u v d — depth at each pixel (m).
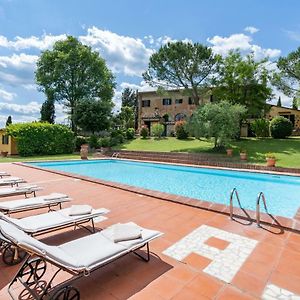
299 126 26.98
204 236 4.09
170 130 29.86
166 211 5.44
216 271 3.05
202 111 17.11
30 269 2.80
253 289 2.71
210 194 9.16
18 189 5.86
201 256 3.42
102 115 25.42
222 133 16.38
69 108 31.28
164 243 3.81
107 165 16.75
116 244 2.96
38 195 6.94
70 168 15.34
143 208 5.66
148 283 2.80
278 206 7.55
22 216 5.04
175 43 20.95
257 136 22.86
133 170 14.73
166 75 22.20
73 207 4.21
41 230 3.35
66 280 2.81
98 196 6.79
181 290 2.68
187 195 9.02
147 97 33.75
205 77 21.89
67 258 2.50
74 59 28.88
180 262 3.26
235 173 12.47
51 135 21.27
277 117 22.12
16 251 3.17
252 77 20.52
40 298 2.39
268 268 3.13
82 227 4.44
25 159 17.12
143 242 3.08
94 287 2.72
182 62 21.06
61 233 4.17
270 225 4.58
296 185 10.55
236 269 3.10
